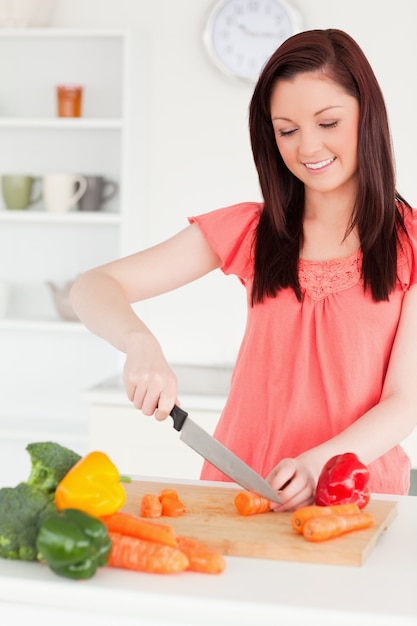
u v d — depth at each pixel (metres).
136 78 3.71
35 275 3.99
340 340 1.85
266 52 3.70
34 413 4.04
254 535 1.40
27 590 1.24
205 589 1.23
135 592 1.21
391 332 1.85
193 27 3.78
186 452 3.22
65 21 3.88
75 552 1.23
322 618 1.16
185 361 3.86
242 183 3.80
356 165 1.81
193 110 3.81
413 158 3.67
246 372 1.94
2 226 4.00
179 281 2.01
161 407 1.57
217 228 1.98
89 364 4.00
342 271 1.86
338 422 1.85
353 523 1.41
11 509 1.32
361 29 3.67
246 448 1.93
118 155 3.91
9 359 4.05
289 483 1.55
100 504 1.34
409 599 1.20
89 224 3.94
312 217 1.91
